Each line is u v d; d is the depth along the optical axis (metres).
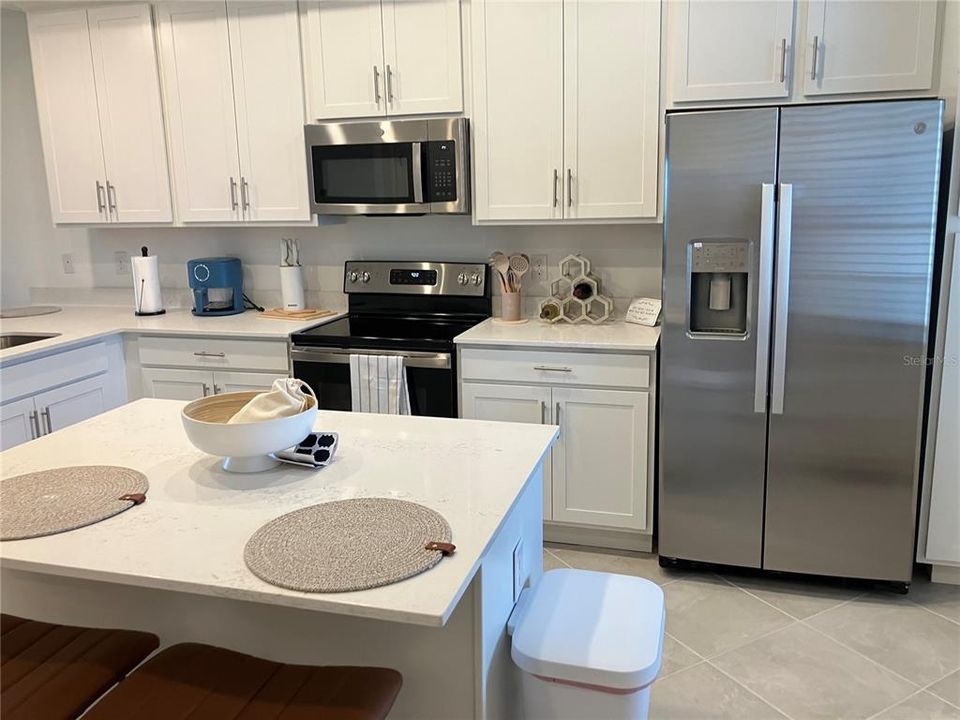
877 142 2.54
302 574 1.27
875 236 2.59
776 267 2.67
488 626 1.54
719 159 2.68
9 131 4.18
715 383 2.84
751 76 2.90
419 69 3.29
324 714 1.35
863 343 2.67
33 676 1.48
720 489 2.91
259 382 3.47
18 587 1.79
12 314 3.95
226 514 1.52
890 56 2.75
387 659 1.58
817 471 2.80
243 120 3.57
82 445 1.94
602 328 3.30
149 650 1.60
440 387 3.22
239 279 3.95
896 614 2.73
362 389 3.27
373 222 3.82
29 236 4.29
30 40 3.75
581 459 3.14
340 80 3.40
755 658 2.49
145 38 3.60
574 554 3.22
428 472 1.74
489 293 3.68
